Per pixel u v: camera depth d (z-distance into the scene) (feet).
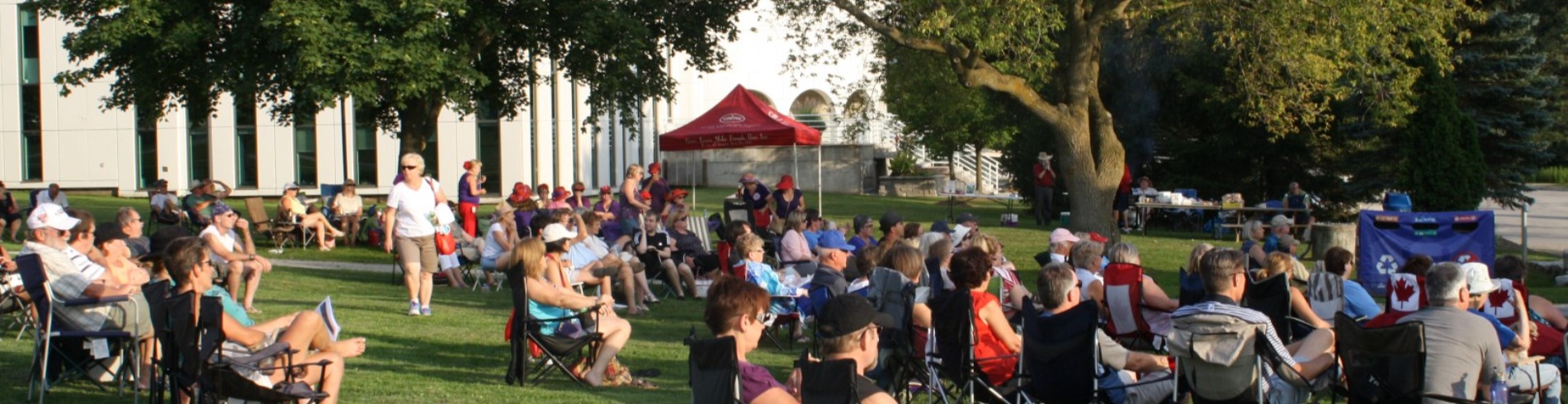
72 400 24.97
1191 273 28.68
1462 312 20.88
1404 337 19.71
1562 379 26.58
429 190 41.01
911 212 102.89
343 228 70.33
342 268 59.41
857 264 33.91
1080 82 65.26
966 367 22.56
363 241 72.74
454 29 62.54
